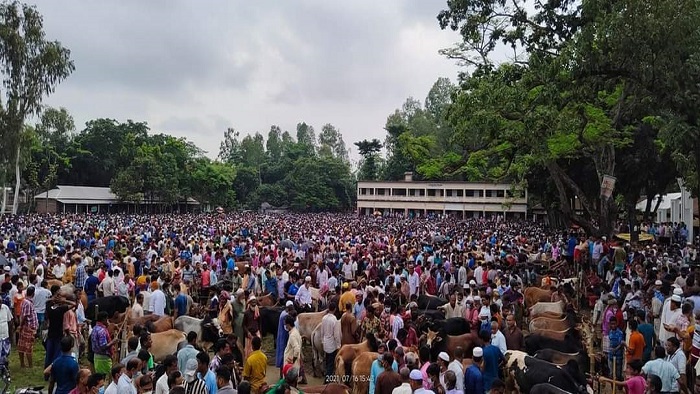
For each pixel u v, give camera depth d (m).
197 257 24.81
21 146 47.00
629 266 22.09
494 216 93.00
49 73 44.84
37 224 45.06
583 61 21.16
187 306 17.78
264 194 114.56
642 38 19.41
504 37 30.23
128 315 15.15
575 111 27.34
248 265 22.14
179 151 99.62
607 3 20.91
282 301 19.17
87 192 86.38
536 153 28.73
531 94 26.20
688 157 25.67
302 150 135.25
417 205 99.88
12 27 44.31
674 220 51.16
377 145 124.31
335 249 30.34
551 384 11.33
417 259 23.78
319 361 15.39
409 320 14.95
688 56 19.45
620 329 14.52
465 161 36.84
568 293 21.17
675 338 11.72
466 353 13.45
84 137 98.44
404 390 9.44
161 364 10.52
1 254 22.34
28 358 15.17
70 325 13.65
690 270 20.66
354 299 16.03
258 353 11.74
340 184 116.19
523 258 28.11
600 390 13.55
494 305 14.98
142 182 85.81
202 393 9.25
